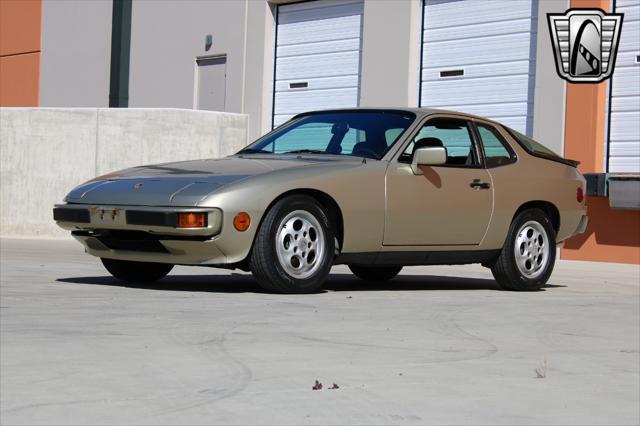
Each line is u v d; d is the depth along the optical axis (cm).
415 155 752
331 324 554
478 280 962
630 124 1410
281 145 796
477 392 392
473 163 807
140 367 414
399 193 745
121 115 1625
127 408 343
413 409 357
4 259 1041
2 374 396
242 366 422
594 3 1430
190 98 1988
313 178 701
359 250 732
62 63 2241
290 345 479
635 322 632
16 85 2342
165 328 517
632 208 1332
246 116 1708
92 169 1628
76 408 341
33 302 616
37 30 2298
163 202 672
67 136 1630
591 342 538
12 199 1639
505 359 470
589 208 1411
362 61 1708
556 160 880
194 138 1655
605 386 418
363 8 1730
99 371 404
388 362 446
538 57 1476
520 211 835
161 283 780
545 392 399
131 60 2102
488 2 1560
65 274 844
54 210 742
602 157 1423
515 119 1525
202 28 1962
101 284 752
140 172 741
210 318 559
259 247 682
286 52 1852
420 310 639
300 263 699
